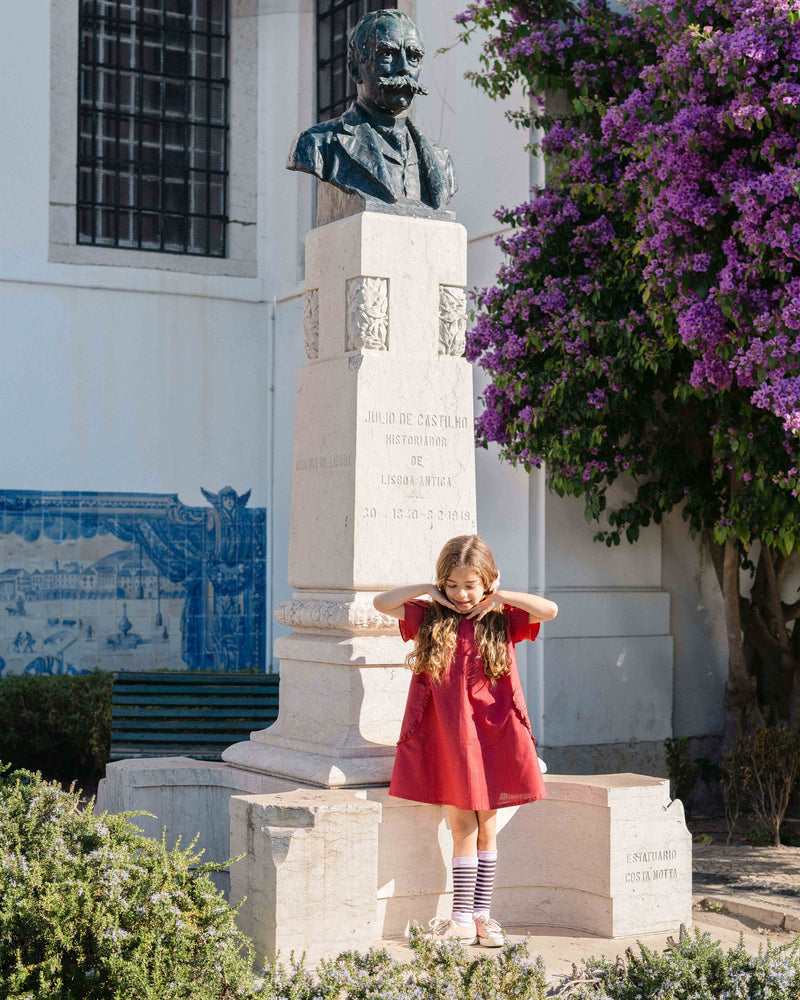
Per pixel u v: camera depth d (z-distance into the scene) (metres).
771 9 6.71
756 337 7.02
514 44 8.81
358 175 5.48
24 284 12.58
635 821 5.05
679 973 3.93
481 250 9.96
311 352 5.67
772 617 9.55
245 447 13.61
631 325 8.06
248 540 13.56
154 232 13.54
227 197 13.80
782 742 8.54
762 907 6.62
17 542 12.41
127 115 13.41
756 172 7.05
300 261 13.23
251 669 13.25
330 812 4.47
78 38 13.02
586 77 8.67
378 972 3.87
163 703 8.89
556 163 8.71
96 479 12.81
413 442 5.34
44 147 12.76
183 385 13.30
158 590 13.06
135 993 3.55
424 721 4.85
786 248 6.67
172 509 13.18
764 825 8.48
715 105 7.19
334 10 13.15
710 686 10.00
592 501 8.86
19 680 11.17
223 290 13.55
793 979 3.94
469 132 10.10
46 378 12.63
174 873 4.12
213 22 13.84
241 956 4.52
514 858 5.23
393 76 5.44
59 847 4.34
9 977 3.54
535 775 4.73
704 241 7.25
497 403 8.88
